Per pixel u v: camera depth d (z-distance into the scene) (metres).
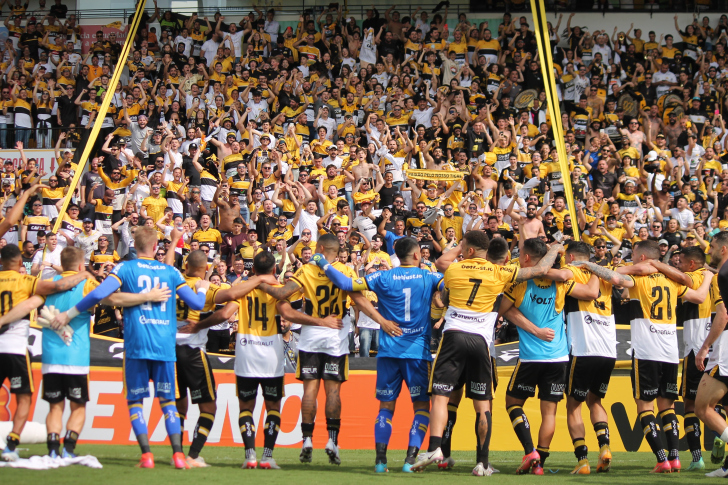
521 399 11.12
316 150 28.78
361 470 10.68
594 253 22.20
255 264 11.21
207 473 9.67
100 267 20.73
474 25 38.81
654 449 11.37
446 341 10.44
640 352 11.74
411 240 11.20
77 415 10.31
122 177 26.72
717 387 10.78
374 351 18.77
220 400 14.52
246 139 28.39
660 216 25.84
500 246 10.98
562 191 26.67
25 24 39.53
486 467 10.30
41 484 8.21
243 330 11.17
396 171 28.09
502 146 28.92
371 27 36.72
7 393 13.99
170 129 28.72
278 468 10.63
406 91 32.81
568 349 11.71
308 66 35.00
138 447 13.48
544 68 20.62
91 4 39.50
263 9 40.09
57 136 31.28
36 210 23.55
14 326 10.37
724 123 33.44
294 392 14.86
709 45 37.34
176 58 34.47
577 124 32.25
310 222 23.92
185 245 22.94
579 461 11.06
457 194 26.06
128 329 10.23
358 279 10.99
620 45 36.22
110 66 34.44
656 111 32.50
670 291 11.88
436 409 10.26
